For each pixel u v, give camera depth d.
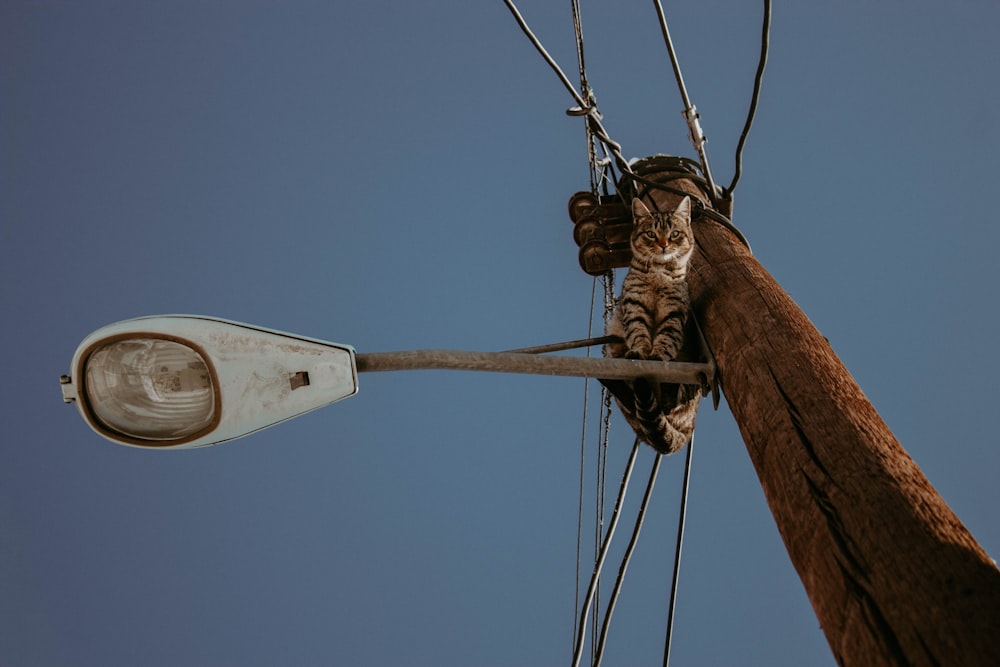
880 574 5.32
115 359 5.85
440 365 6.04
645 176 7.92
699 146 7.36
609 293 7.79
